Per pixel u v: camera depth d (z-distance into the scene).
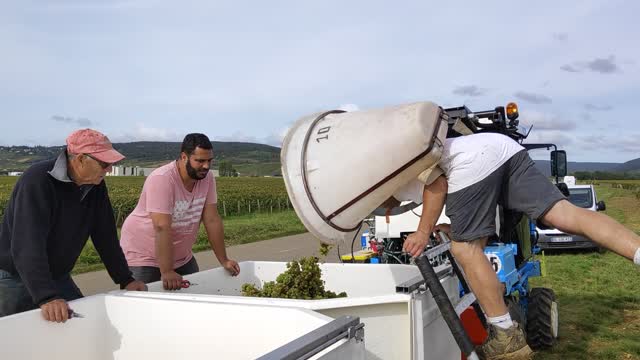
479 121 5.97
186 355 2.69
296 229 22.62
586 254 14.48
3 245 3.06
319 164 2.81
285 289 3.52
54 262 3.24
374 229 7.54
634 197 53.69
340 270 4.19
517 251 6.37
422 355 2.86
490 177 3.23
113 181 62.28
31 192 2.95
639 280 10.33
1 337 2.45
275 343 2.48
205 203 4.51
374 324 2.73
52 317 2.63
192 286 3.92
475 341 3.64
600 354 6.05
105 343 2.87
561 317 7.62
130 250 4.41
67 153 3.08
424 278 2.97
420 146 2.68
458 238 3.29
